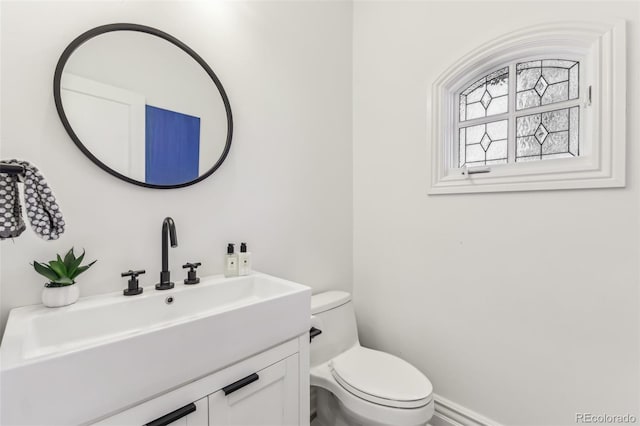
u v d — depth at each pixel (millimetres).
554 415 1171
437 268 1521
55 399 540
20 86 812
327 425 1443
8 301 792
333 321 1497
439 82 1498
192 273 1072
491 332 1337
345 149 1868
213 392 772
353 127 1919
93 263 897
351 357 1410
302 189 1595
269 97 1435
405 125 1649
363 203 1877
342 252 1846
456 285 1452
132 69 1005
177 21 1117
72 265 835
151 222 1049
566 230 1144
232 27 1289
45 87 849
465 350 1421
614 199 1045
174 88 1104
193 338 720
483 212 1361
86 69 913
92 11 929
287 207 1519
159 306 947
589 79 1135
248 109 1348
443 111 1508
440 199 1508
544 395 1194
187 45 1142
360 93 1888
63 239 875
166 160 1077
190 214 1150
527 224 1236
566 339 1145
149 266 1044
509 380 1284
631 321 1018
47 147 850
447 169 1533
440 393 1510
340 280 1830
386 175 1746
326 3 1735
